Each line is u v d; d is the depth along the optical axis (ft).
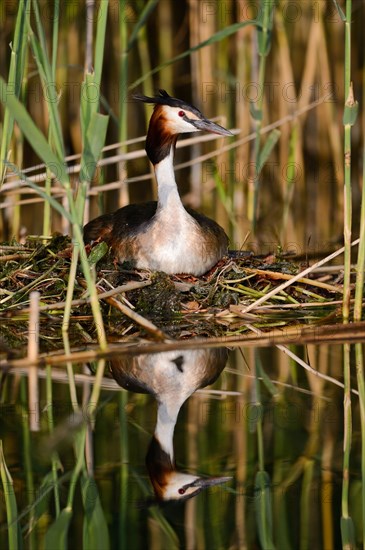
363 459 27.17
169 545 23.62
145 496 25.50
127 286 37.96
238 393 31.86
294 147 54.95
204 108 66.28
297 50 66.59
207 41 43.04
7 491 26.30
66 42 57.82
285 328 37.09
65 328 35.73
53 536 24.18
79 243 32.99
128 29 69.72
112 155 68.64
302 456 27.35
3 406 29.99
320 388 32.22
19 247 42.42
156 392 31.86
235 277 41.19
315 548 24.03
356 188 67.67
